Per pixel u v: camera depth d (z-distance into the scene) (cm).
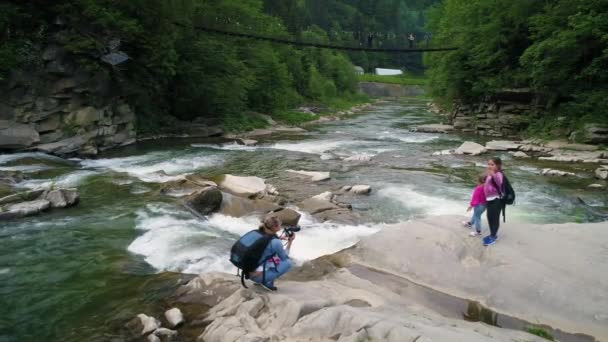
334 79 7869
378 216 1109
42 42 1811
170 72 2348
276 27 5222
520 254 711
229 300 574
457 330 496
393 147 2288
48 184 1309
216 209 1105
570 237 777
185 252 823
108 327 554
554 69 2398
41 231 930
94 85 1984
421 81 11419
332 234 966
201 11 2892
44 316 586
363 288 658
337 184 1438
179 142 2402
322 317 501
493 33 2975
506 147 2153
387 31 14325
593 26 2103
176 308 575
